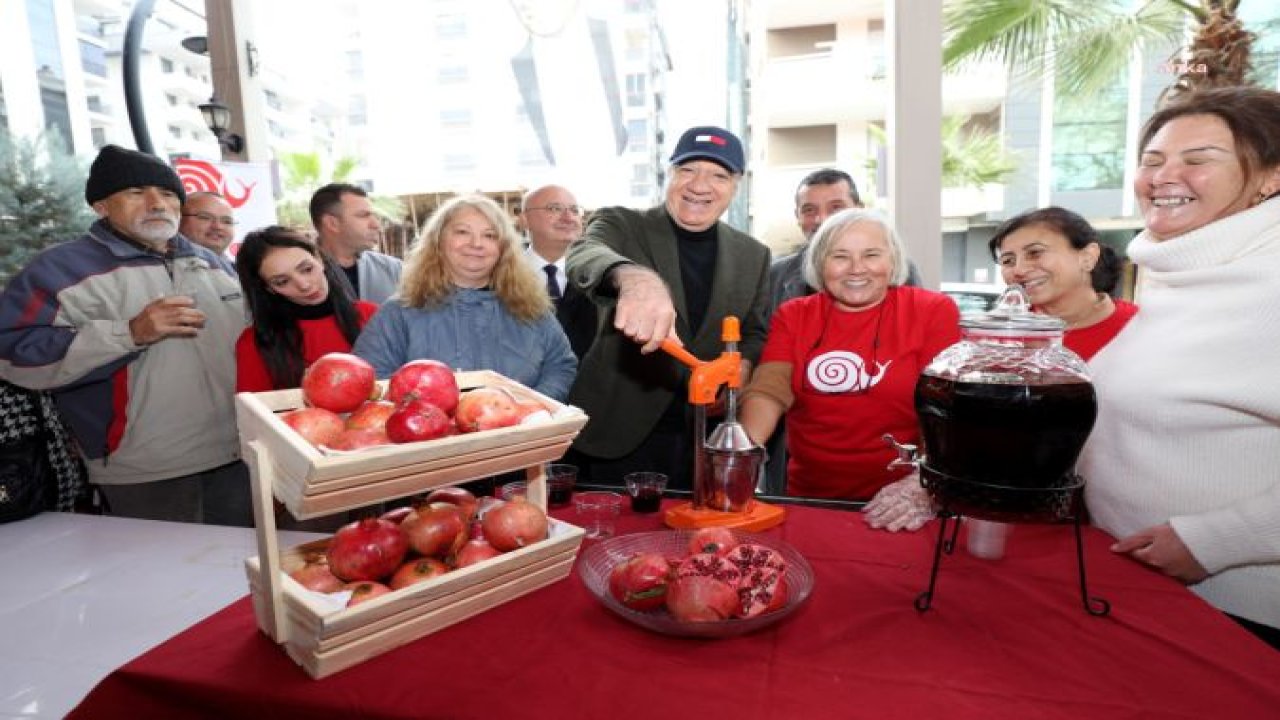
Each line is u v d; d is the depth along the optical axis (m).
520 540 0.84
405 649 0.74
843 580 0.90
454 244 1.57
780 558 0.81
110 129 11.07
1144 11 3.66
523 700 0.65
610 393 1.77
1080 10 3.65
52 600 1.07
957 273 9.11
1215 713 0.61
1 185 3.37
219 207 2.42
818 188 2.60
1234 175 0.99
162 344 1.93
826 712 0.62
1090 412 0.74
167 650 0.75
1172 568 0.93
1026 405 0.72
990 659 0.70
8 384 1.61
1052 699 0.64
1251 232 0.98
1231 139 0.98
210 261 2.19
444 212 1.61
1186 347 1.01
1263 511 0.87
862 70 9.73
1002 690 0.65
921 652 0.72
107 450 1.90
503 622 0.79
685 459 1.91
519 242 1.68
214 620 0.82
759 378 1.60
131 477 1.93
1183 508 1.01
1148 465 1.05
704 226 1.84
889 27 2.70
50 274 1.81
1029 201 7.90
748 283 1.88
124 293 1.89
